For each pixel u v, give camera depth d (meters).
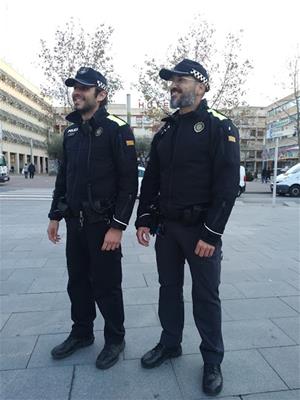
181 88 2.24
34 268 4.66
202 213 2.29
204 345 2.40
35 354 2.67
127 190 2.41
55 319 3.22
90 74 2.40
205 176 2.28
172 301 2.57
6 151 48.66
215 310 2.39
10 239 6.38
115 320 2.63
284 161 56.53
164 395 2.23
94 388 2.29
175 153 2.31
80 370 2.48
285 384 2.34
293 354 2.67
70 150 2.55
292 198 17.58
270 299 3.68
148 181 2.58
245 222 8.77
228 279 4.27
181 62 2.27
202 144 2.24
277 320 3.20
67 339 2.73
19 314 3.31
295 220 9.15
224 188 2.18
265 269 4.68
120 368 2.51
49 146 44.78
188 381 2.37
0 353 2.68
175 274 2.55
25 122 57.56
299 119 31.73
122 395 2.23
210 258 2.32
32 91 61.12
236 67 19.62
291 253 5.55
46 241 6.22
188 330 3.04
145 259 5.13
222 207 2.18
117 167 2.42
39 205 11.62
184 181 2.31
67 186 2.56
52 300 3.63
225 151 2.18
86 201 2.43
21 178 34.31
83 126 2.46
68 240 2.62
